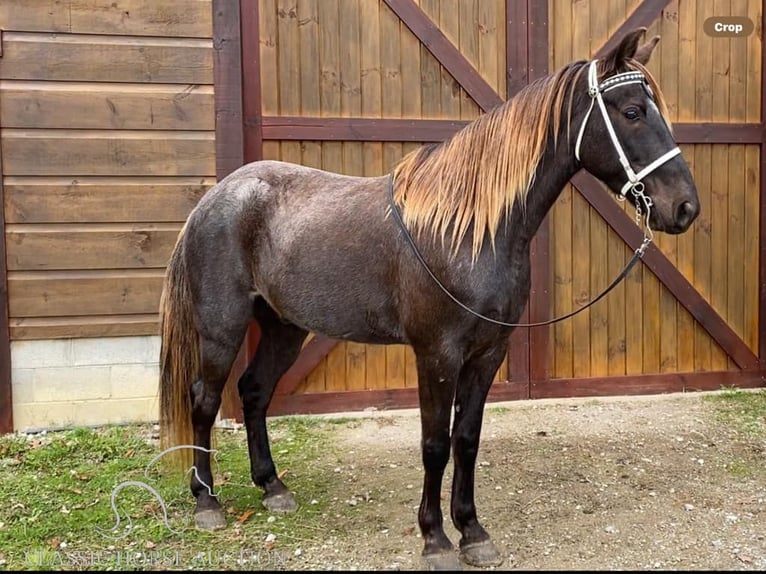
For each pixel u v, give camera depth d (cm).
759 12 428
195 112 366
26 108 349
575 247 416
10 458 324
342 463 326
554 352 421
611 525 260
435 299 214
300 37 381
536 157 216
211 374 263
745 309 439
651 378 431
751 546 243
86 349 365
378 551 240
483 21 397
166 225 368
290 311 252
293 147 385
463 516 233
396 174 240
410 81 393
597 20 410
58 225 357
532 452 337
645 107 207
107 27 354
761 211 435
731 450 338
